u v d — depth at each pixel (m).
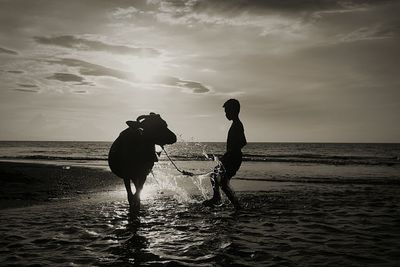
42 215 6.96
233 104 7.88
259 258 4.31
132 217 6.80
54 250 4.57
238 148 7.83
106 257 4.29
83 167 20.14
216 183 7.96
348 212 7.55
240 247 4.80
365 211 7.67
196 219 6.69
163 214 7.19
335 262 4.17
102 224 6.15
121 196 9.87
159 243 4.96
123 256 4.34
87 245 4.82
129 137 6.99
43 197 9.49
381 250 4.69
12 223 6.20
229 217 6.93
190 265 4.02
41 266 3.93
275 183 13.78
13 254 4.39
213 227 6.01
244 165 26.88
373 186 12.73
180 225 6.14
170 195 10.32
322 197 9.83
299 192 10.93
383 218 6.89
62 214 7.08
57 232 5.55
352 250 4.68
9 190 10.51
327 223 6.41
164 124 7.23
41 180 13.12
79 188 11.52
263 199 9.43
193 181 14.52
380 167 24.42
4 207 7.94
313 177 16.48
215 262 4.14
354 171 20.58
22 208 7.80
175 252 4.54
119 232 5.58
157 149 7.77
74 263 4.05
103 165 23.67
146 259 4.23
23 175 13.56
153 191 11.30
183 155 45.59
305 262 4.16
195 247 4.77
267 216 7.05
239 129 7.86
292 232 5.69
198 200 9.30
